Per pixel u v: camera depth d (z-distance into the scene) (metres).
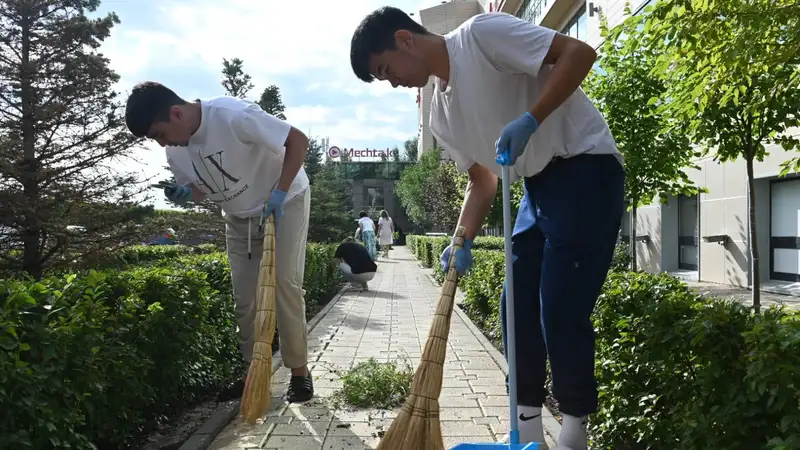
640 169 6.59
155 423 3.60
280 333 4.10
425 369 2.27
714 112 4.73
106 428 2.96
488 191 2.88
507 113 2.42
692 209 14.13
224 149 3.60
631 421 2.99
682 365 2.66
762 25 3.56
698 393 2.49
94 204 7.40
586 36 19.25
